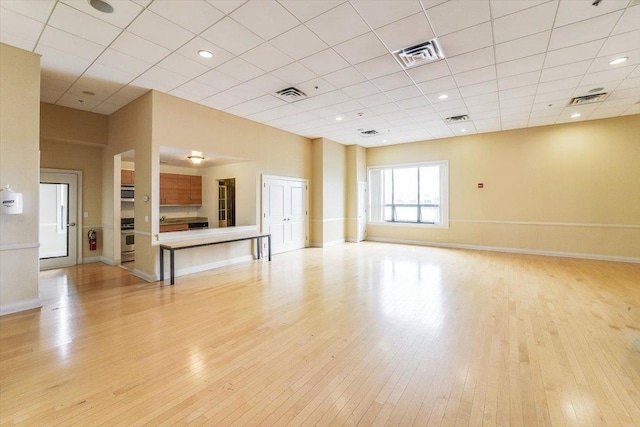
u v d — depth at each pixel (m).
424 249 7.99
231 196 7.57
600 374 2.23
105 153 6.20
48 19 2.95
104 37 3.29
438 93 4.94
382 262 6.34
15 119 3.46
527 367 2.33
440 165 8.38
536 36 3.26
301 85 4.61
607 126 6.31
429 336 2.89
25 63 3.53
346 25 3.07
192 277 5.12
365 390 2.06
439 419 1.78
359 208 9.45
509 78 4.35
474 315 3.40
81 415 1.82
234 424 1.75
